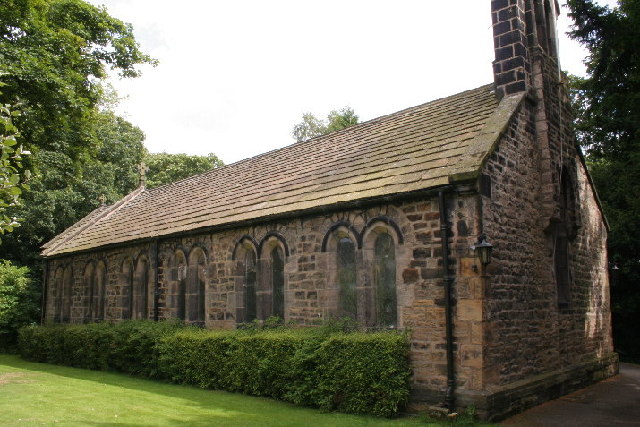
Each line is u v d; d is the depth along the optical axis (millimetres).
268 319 12797
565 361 12164
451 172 9531
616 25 11891
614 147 16516
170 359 13586
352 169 12930
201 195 19234
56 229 29250
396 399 9195
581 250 13977
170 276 16656
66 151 17188
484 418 8492
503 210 10133
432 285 9578
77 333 17500
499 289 9617
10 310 23609
